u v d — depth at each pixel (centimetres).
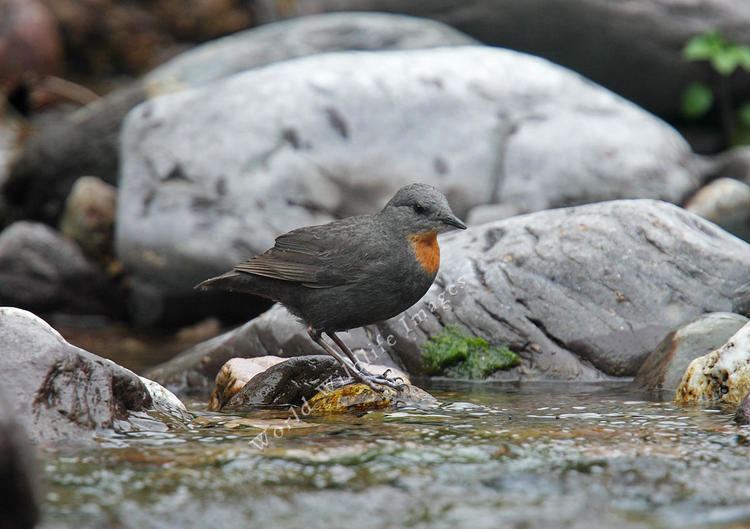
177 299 1507
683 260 1098
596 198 1491
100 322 1620
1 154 1931
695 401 906
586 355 1072
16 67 2281
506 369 1080
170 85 1789
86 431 735
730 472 652
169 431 773
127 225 1502
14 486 485
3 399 505
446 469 660
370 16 1925
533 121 1541
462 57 1603
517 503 593
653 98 2044
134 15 2472
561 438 746
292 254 953
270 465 666
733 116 2050
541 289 1102
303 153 1487
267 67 1600
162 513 573
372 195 1484
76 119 1816
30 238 1619
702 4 1961
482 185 1493
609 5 1961
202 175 1492
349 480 636
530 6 1991
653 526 553
